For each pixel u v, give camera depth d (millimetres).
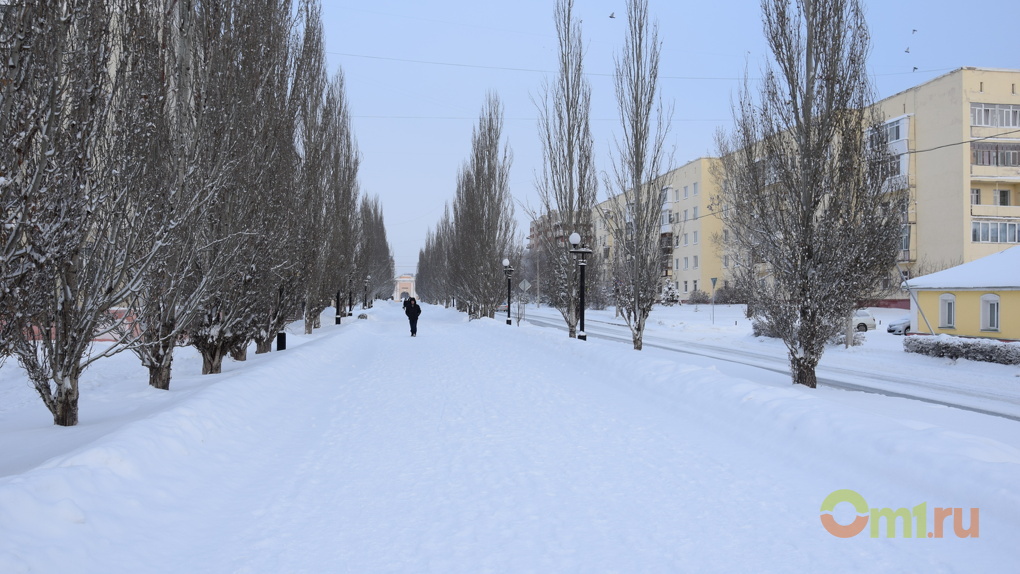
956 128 36688
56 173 5910
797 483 5387
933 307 24547
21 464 5555
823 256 11914
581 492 5270
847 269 11914
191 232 9562
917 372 17016
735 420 7512
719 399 8297
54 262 6516
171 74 9234
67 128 6363
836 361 20109
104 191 7273
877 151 12117
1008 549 3830
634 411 8945
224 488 5445
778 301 12648
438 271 70562
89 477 4492
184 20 9828
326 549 4109
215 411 7395
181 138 9367
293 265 17469
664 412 8828
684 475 5703
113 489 4570
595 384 11703
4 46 4859
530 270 70000
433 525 4543
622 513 4738
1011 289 20969
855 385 14227
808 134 11750
